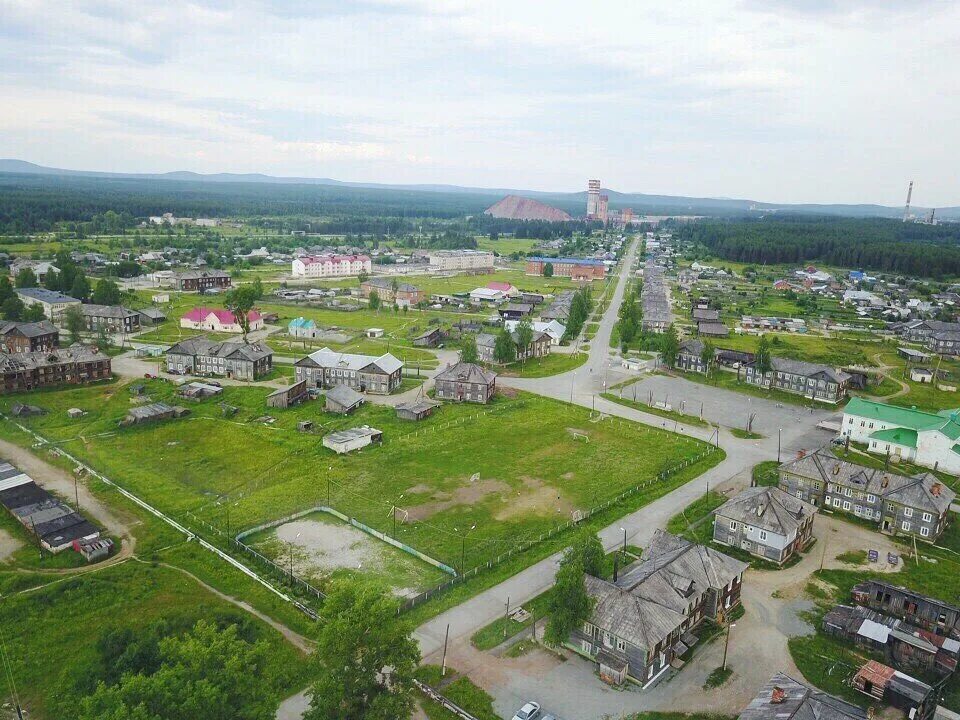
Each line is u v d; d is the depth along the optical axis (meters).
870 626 72.19
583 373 177.75
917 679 67.00
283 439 123.62
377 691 56.97
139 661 60.44
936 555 90.62
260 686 54.78
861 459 122.69
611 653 67.00
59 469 107.62
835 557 89.50
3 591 74.69
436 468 113.00
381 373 153.50
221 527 91.00
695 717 61.25
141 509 95.31
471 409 144.00
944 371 187.88
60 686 61.53
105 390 148.38
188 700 48.28
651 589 70.81
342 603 59.44
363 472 110.31
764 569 85.94
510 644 70.12
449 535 91.25
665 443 127.56
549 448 123.56
